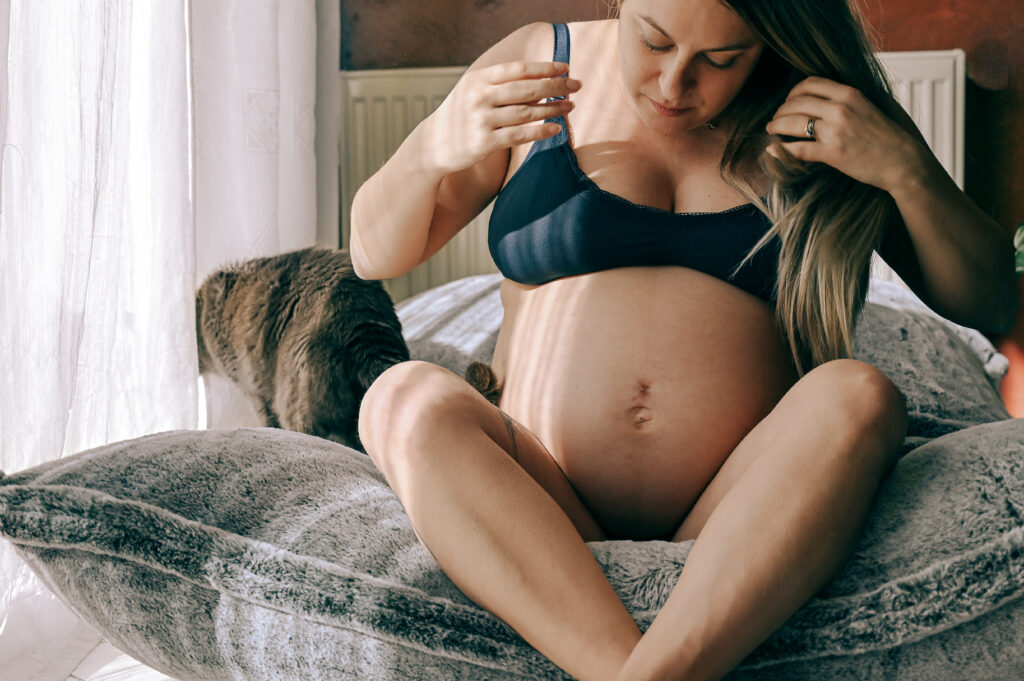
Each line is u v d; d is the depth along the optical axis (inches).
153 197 72.4
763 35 38.4
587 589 31.2
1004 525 32.0
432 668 33.3
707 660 29.2
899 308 76.1
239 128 85.0
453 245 102.0
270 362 69.3
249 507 39.1
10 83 54.2
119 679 53.9
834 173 41.2
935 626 30.9
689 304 41.6
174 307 72.4
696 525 38.3
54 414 56.4
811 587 31.0
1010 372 97.3
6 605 53.7
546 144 43.0
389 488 42.9
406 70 103.4
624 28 39.6
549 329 43.2
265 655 35.7
